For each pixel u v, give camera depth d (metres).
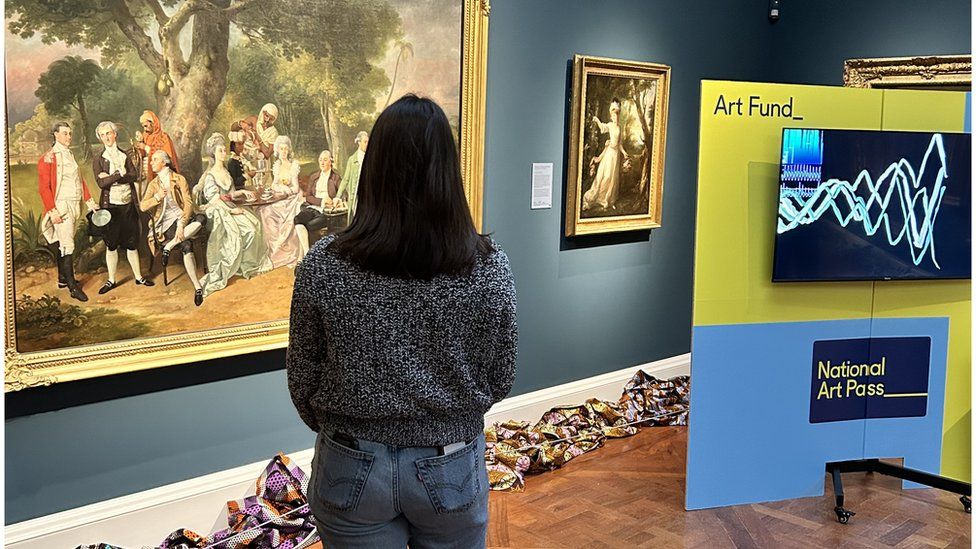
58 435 3.04
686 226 5.50
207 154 3.23
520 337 4.60
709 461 3.71
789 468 3.81
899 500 3.87
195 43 3.14
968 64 5.01
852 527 3.58
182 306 3.24
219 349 3.36
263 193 3.40
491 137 4.25
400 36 3.72
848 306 3.76
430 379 1.64
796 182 3.51
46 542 3.02
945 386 3.91
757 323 3.68
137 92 3.02
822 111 3.63
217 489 3.47
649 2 4.93
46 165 2.85
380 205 1.60
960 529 3.57
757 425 3.74
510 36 4.24
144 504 3.26
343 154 3.62
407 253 1.58
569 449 4.39
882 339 3.82
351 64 3.58
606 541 3.42
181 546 3.26
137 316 3.13
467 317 1.64
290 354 1.71
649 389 5.16
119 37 2.96
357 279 1.60
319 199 3.58
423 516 1.71
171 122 3.12
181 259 3.21
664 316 5.48
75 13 2.85
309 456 3.78
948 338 3.88
